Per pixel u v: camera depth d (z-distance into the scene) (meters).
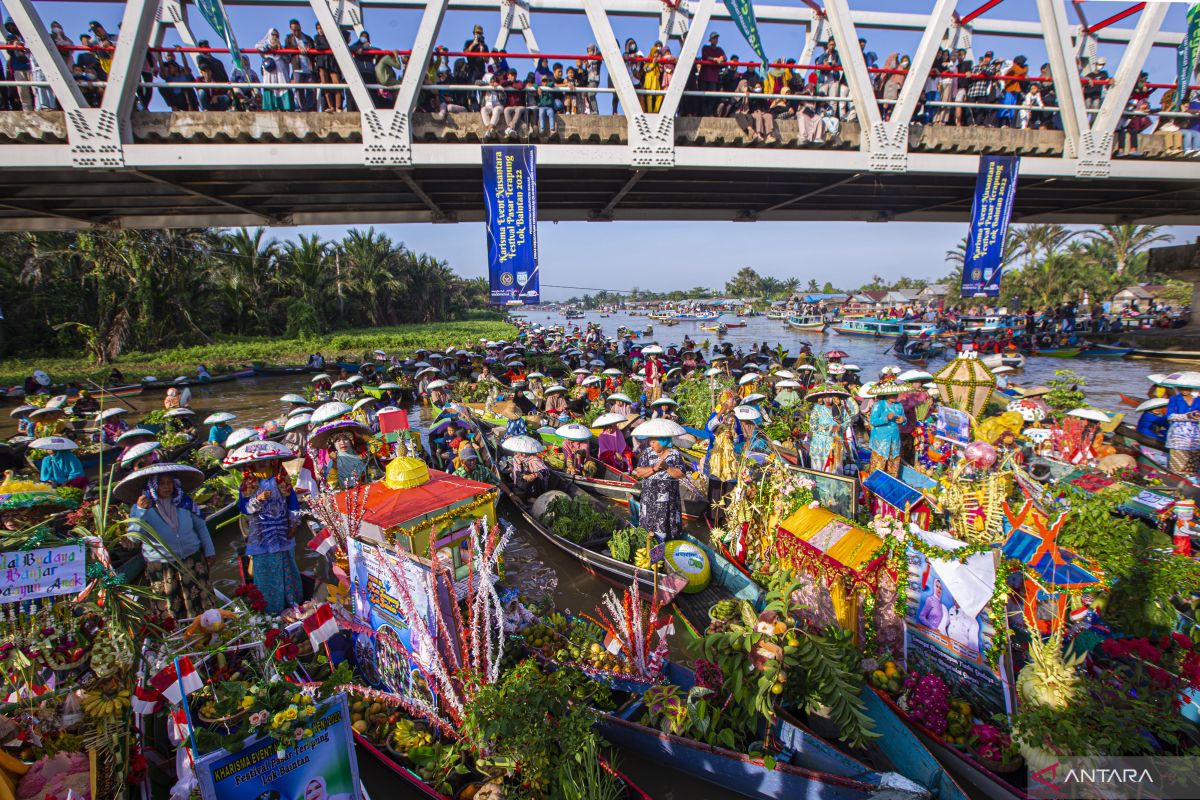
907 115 14.34
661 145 13.49
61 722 4.55
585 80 14.34
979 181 15.16
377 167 12.71
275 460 7.53
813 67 14.25
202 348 42.19
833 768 4.98
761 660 5.32
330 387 21.61
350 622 5.96
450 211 20.72
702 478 11.12
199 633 4.87
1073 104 15.15
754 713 5.31
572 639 6.71
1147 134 16.19
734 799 5.16
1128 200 21.02
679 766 5.40
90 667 5.03
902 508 6.22
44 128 11.52
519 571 9.40
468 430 13.61
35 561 4.73
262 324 54.59
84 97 12.07
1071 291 58.75
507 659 6.19
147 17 11.51
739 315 109.62
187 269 44.62
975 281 15.78
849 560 5.93
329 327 65.88
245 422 22.41
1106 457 10.01
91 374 32.41
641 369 27.45
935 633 5.71
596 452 13.59
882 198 20.19
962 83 16.52
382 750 5.36
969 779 5.07
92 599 4.93
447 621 5.45
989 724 5.19
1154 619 5.53
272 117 12.17
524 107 12.92
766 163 14.10
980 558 5.36
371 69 13.20
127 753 4.48
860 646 6.01
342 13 16.64
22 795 4.07
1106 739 4.43
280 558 7.50
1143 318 41.62
